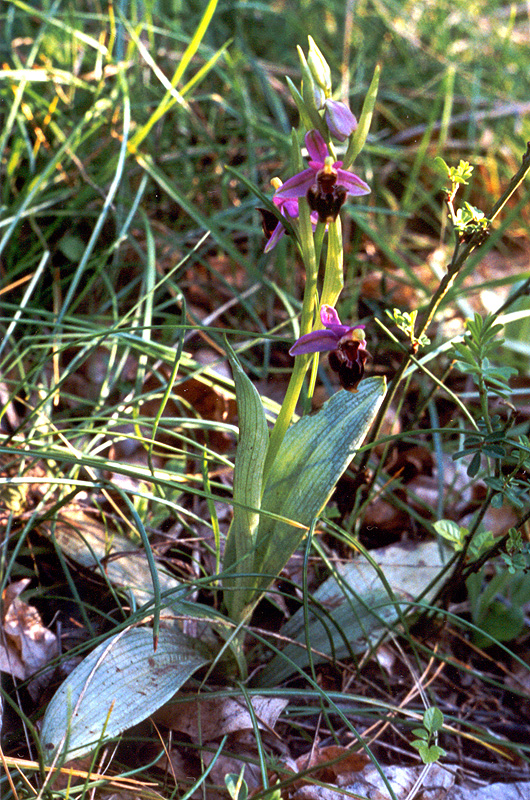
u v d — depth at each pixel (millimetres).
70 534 499
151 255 583
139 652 431
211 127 822
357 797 412
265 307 699
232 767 432
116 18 786
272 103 850
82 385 596
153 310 586
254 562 451
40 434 501
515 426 612
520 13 1379
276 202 419
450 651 517
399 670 500
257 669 484
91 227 692
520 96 1090
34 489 516
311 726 468
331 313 416
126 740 438
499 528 565
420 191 853
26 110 687
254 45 1039
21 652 452
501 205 448
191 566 513
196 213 645
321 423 443
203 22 595
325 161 400
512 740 481
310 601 498
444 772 445
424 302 699
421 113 972
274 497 443
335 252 412
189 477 495
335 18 1123
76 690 410
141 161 653
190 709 441
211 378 595
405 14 1155
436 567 518
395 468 589
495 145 941
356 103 957
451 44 1176
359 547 460
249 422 413
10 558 484
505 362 659
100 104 693
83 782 408
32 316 621
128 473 441
